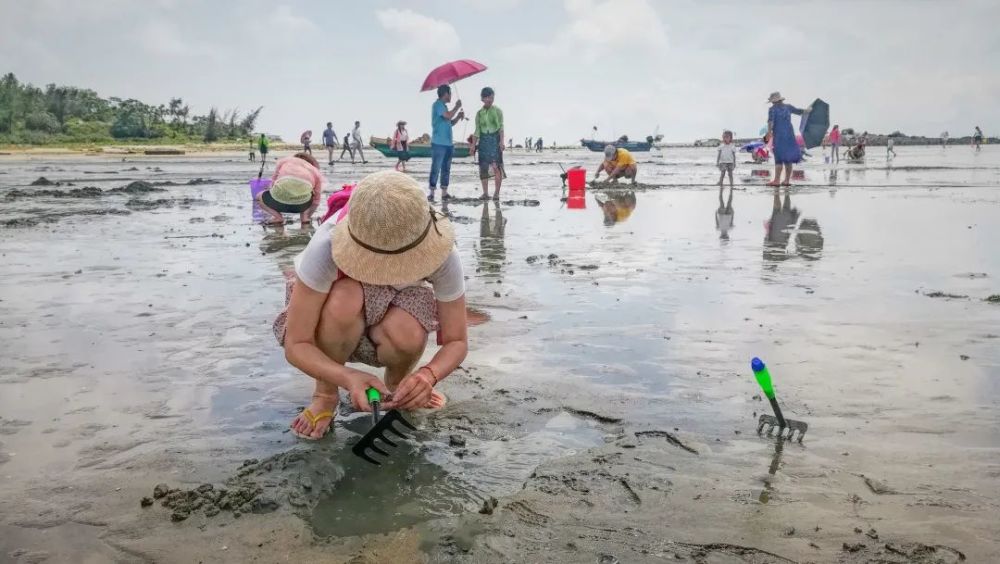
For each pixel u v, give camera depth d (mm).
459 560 2268
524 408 3498
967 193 15625
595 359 4211
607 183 19781
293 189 10055
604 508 2578
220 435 3209
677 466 2889
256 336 4699
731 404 3520
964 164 33156
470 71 13891
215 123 76250
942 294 5754
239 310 5371
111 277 6617
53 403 3561
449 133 14195
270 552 2318
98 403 3564
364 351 3346
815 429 3217
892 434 3148
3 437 3174
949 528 2406
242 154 54125
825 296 5746
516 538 2389
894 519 2469
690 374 3943
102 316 5199
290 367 4098
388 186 2818
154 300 5695
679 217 11469
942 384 3736
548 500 2635
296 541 2381
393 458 2986
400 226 2795
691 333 4727
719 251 8031
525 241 8867
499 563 2250
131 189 17219
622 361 4172
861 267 6984
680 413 3420
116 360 4211
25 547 2348
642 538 2383
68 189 17312
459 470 2881
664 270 6918
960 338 4527
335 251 2959
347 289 3115
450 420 3365
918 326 4820
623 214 11992
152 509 2584
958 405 3455
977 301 5508
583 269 6996
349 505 2613
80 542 2377
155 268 7055
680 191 17359
